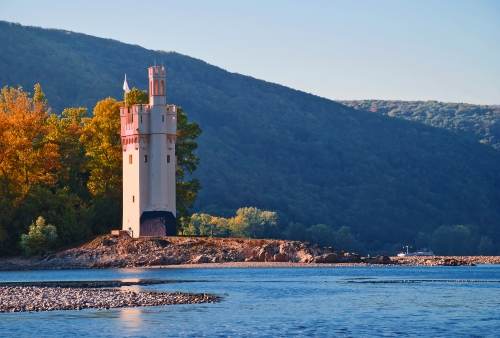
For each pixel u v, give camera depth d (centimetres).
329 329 6781
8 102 17362
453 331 6738
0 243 16400
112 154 17262
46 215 16675
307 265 15375
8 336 6353
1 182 16625
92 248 16012
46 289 9219
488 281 11662
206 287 10456
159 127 16288
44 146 17050
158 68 16400
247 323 7031
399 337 6456
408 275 13288
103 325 6812
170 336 6412
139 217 16200
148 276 12838
